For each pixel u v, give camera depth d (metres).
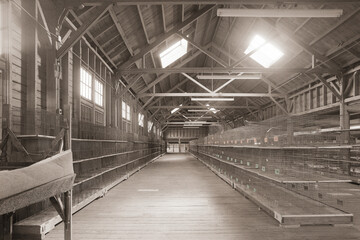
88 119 8.55
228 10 5.45
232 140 11.22
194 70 10.90
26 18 5.26
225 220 4.95
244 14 5.53
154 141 24.44
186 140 39.16
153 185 9.05
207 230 4.40
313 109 12.36
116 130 10.34
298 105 13.96
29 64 5.25
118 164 10.27
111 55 10.13
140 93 15.76
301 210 4.91
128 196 7.18
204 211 5.59
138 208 5.87
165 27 10.17
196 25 10.98
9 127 4.23
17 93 4.96
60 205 3.34
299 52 10.79
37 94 5.50
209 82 19.47
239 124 25.44
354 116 11.19
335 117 11.12
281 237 4.04
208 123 30.77
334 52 9.80
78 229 4.50
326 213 4.68
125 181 10.03
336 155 9.18
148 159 19.36
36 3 5.29
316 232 4.24
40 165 2.25
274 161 7.54
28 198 1.97
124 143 11.81
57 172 2.42
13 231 3.97
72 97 7.46
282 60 12.02
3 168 3.49
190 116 31.70
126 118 14.16
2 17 4.60
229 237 4.07
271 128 8.31
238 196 7.13
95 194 6.53
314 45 10.16
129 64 10.94
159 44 10.51
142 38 10.20
